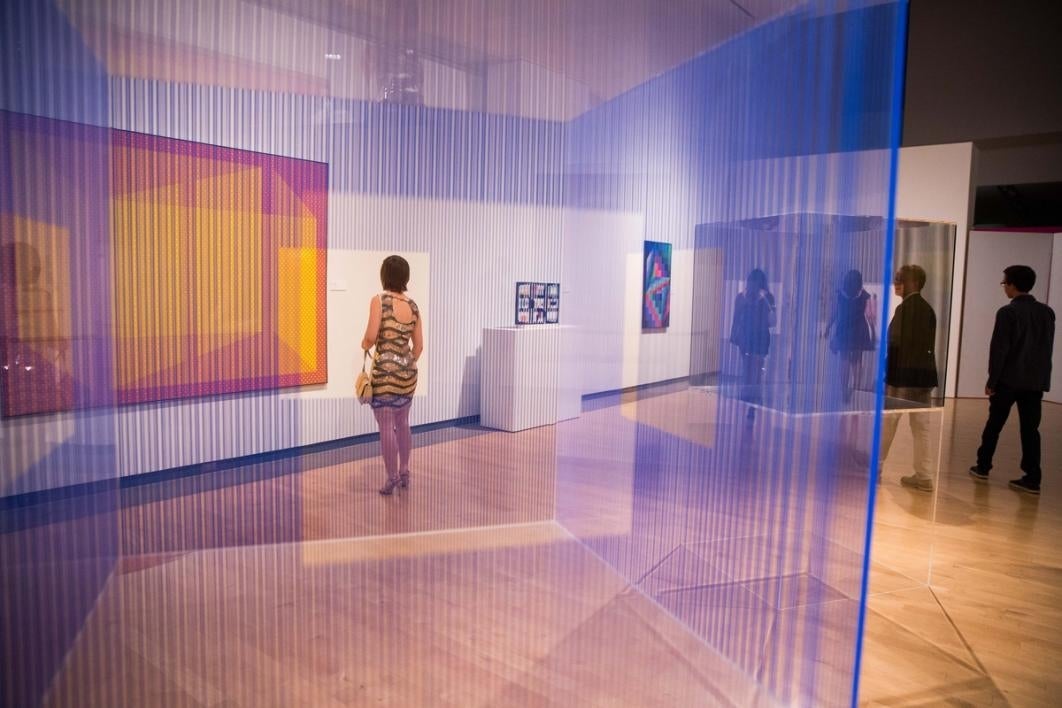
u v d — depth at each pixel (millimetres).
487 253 2646
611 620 2268
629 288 2428
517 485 2674
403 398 2576
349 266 2490
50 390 2164
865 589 1715
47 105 2115
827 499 1991
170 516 2279
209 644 2049
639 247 2395
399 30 2463
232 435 2355
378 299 2539
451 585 2391
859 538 1968
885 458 3412
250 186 2340
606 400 2557
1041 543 3334
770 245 1996
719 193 2125
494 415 2717
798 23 1880
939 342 2959
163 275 2250
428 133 2539
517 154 2627
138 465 2244
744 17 2025
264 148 2344
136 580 2240
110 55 2166
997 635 2391
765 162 1991
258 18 2303
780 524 2066
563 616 2275
